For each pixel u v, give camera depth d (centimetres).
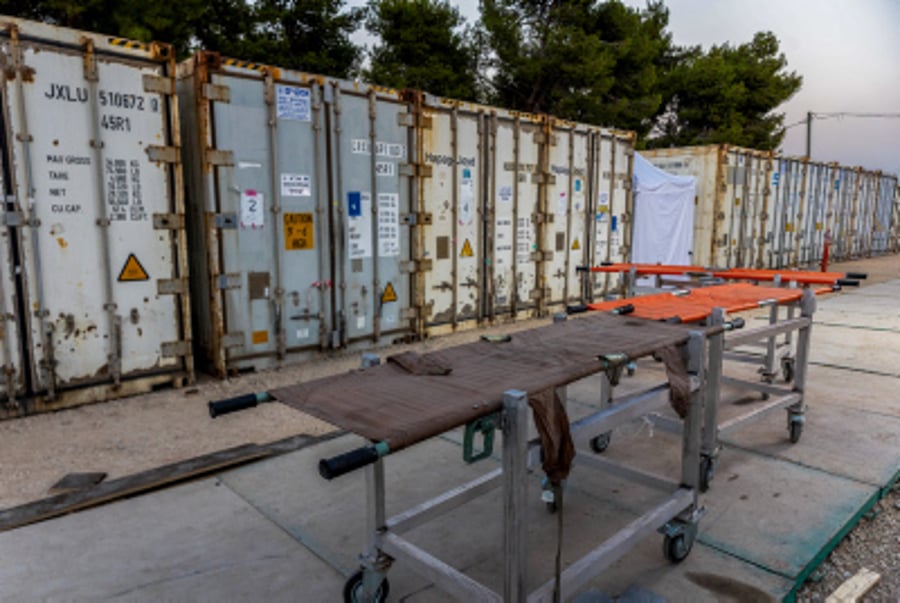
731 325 307
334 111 567
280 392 200
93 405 461
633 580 249
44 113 419
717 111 2244
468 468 359
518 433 182
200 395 489
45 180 424
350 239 597
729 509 308
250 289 536
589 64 1664
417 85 1675
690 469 260
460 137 682
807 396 500
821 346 675
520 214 762
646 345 249
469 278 720
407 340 666
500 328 742
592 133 835
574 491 330
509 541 188
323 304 583
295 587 244
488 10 1745
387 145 615
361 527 291
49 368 439
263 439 406
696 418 258
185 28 1200
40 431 412
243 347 539
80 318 450
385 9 1678
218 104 500
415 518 234
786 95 2330
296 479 343
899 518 316
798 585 250
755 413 358
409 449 388
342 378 216
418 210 648
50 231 430
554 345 255
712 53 2378
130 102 455
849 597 243
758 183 1234
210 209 504
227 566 258
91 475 345
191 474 341
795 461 368
